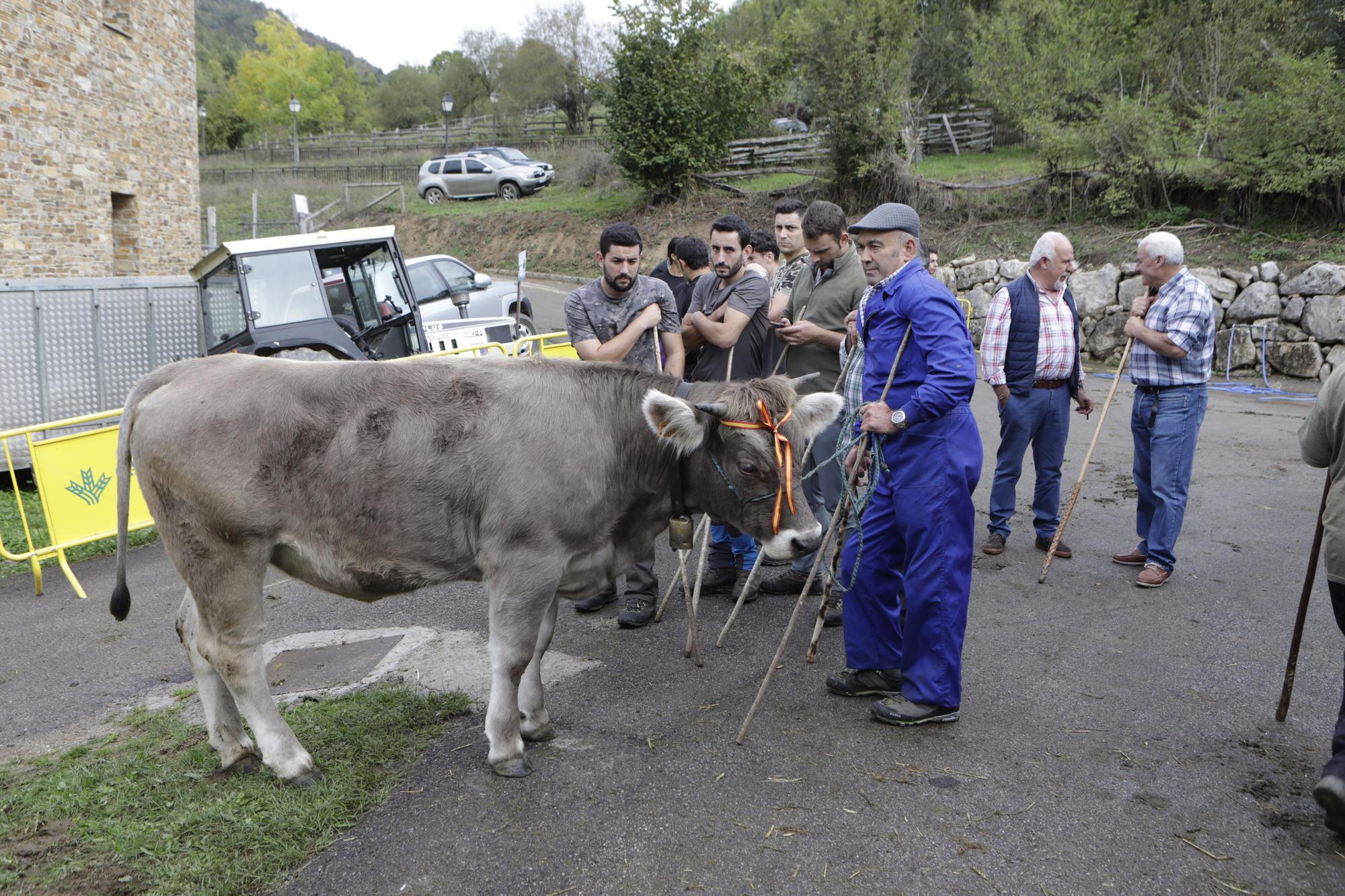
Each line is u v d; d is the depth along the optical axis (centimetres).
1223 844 315
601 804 343
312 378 354
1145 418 565
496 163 3297
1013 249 1634
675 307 533
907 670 400
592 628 522
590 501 357
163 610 592
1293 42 1585
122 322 985
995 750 378
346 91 7362
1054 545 582
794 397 360
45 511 639
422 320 1262
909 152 2050
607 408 363
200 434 341
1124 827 325
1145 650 471
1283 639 479
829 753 378
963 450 386
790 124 2902
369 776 361
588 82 2684
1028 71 1773
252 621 353
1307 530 651
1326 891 292
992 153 2466
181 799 349
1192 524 672
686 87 2481
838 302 521
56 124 1248
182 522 344
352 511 349
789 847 316
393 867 309
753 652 483
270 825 330
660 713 416
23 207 1200
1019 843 317
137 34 1409
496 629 354
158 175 1474
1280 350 1287
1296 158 1364
